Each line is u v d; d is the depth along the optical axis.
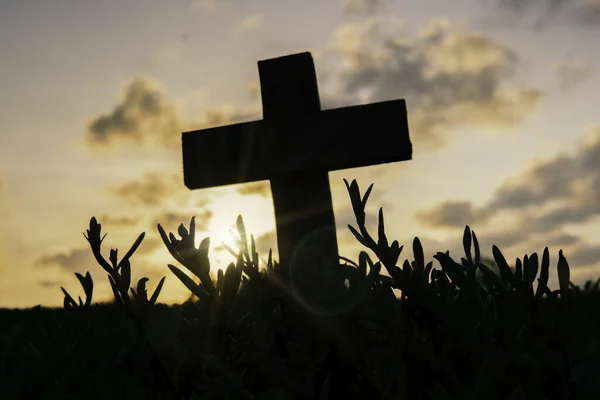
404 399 0.16
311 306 0.17
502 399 0.15
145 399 0.20
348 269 0.20
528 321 0.17
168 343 0.18
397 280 0.18
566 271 0.17
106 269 0.19
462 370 0.17
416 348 0.17
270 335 0.19
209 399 0.17
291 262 0.18
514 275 0.18
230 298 0.19
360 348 0.17
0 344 0.20
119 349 0.25
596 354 0.18
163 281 0.19
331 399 0.17
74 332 0.24
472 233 0.19
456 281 0.18
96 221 0.19
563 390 0.16
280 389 0.17
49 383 0.21
